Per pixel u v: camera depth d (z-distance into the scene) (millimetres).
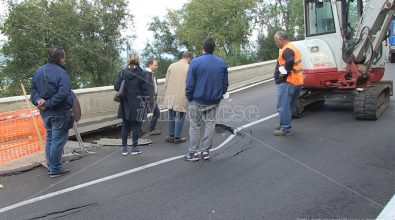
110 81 27578
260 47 30188
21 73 25453
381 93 9023
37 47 25750
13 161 6707
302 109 9094
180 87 7602
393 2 8273
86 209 4691
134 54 6812
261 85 15328
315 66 8812
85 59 27156
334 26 8742
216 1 33406
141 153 7051
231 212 4414
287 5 32094
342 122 8430
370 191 4773
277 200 4664
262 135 7715
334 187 4949
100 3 30453
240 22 32844
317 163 5879
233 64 30109
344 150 6441
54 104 5742
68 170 6109
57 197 5105
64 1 28172
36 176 6027
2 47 26062
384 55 9977
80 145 7363
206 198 4832
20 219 4504
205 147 6375
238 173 5660
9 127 6934
